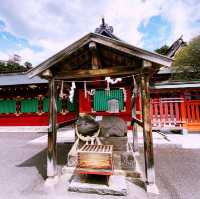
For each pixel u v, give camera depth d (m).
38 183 3.44
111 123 4.73
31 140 7.86
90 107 8.83
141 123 3.41
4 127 11.10
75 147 4.36
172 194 2.89
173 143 5.95
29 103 11.19
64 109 11.44
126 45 3.03
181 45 17.34
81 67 3.59
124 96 8.62
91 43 3.15
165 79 12.59
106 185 3.08
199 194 2.87
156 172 3.84
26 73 3.43
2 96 11.41
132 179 3.44
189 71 11.52
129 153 3.83
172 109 7.64
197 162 4.40
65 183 3.39
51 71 3.53
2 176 3.83
